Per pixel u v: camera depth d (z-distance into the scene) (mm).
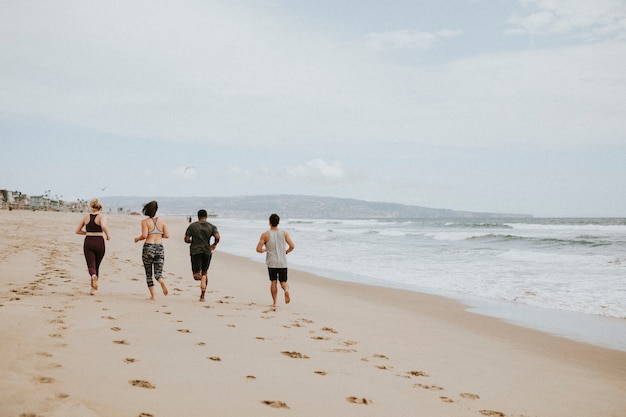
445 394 4516
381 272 16234
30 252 13914
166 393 3496
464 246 29000
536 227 61000
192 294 9672
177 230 47469
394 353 6039
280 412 3502
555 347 6902
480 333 7730
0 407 2604
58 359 3867
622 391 5012
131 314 6562
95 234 8000
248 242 34156
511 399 4559
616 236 36562
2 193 82562
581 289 12289
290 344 5875
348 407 3822
